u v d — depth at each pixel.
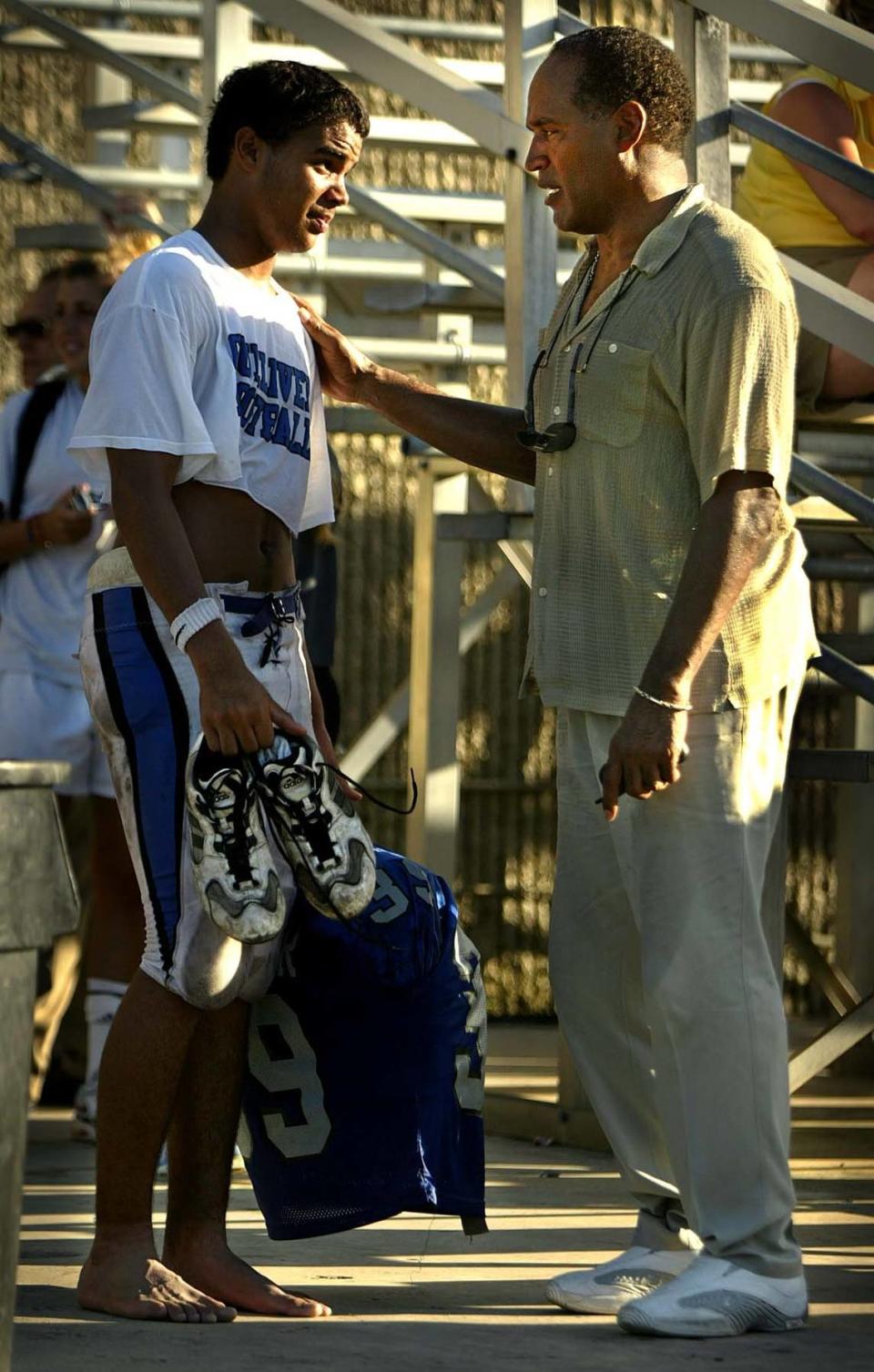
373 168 28.66
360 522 28.78
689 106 12.00
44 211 28.38
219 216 12.20
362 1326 11.37
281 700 11.97
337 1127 12.22
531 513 17.55
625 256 11.89
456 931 12.64
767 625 11.51
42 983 20.14
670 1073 11.48
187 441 11.41
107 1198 11.72
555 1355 10.62
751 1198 11.35
